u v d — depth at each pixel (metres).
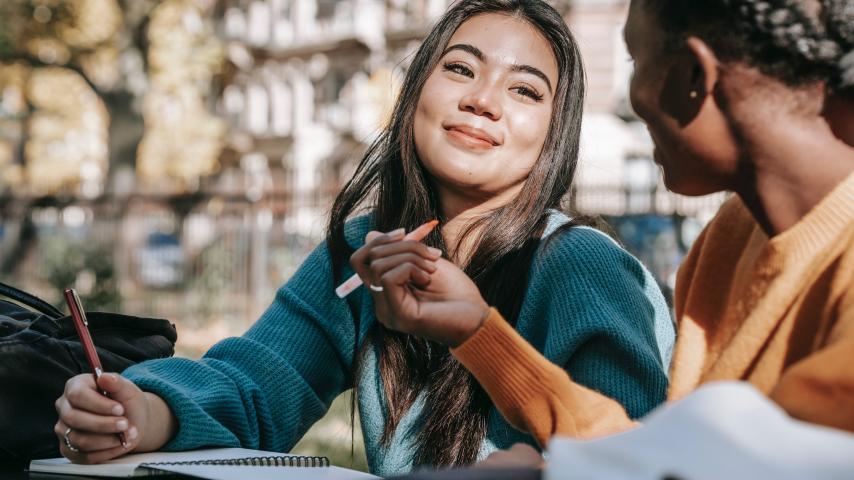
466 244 1.75
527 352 1.12
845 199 0.91
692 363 1.11
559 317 1.53
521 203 1.71
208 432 1.57
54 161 21.03
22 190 13.24
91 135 21.48
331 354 1.83
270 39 24.69
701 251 1.17
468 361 1.15
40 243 12.90
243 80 24.69
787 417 0.77
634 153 12.16
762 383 0.93
